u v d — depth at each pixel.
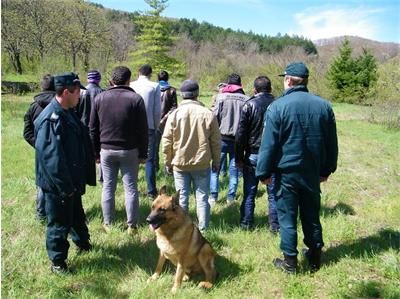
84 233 4.36
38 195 5.08
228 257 4.42
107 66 33.94
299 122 3.76
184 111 4.58
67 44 37.62
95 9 40.00
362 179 7.86
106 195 4.93
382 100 17.89
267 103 4.82
